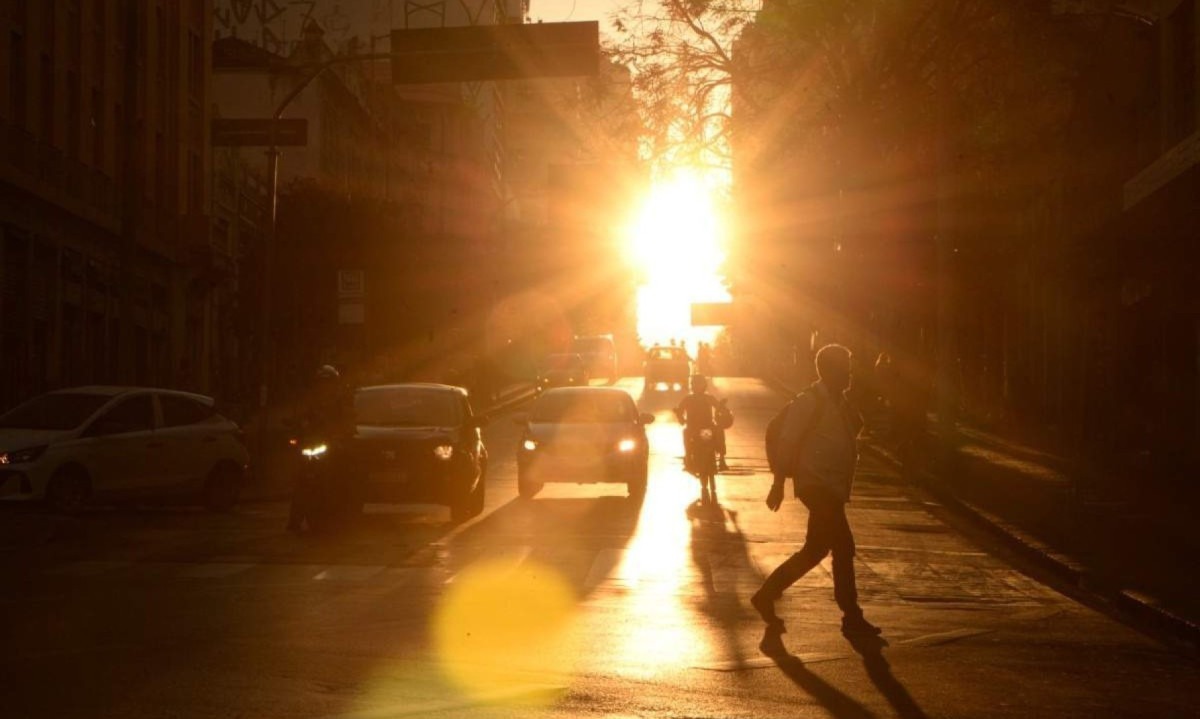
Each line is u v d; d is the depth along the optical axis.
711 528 26.02
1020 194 46.72
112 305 51.97
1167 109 37.12
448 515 28.73
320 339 62.41
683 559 21.38
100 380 50.88
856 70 43.97
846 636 14.72
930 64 43.56
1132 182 30.69
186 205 61.19
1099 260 31.20
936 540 24.81
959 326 58.47
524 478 31.67
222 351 68.81
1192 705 11.62
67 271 46.91
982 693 11.88
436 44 32.91
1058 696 11.84
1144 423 38.53
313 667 12.33
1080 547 22.02
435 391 28.31
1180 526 24.70
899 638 14.73
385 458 25.97
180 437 28.86
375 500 26.00
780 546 23.20
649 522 27.08
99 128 51.03
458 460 26.48
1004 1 42.22
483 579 18.77
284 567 19.89
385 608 16.02
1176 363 36.66
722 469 39.88
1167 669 13.31
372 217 64.94
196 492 29.17
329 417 25.27
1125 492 30.58
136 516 28.31
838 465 15.20
